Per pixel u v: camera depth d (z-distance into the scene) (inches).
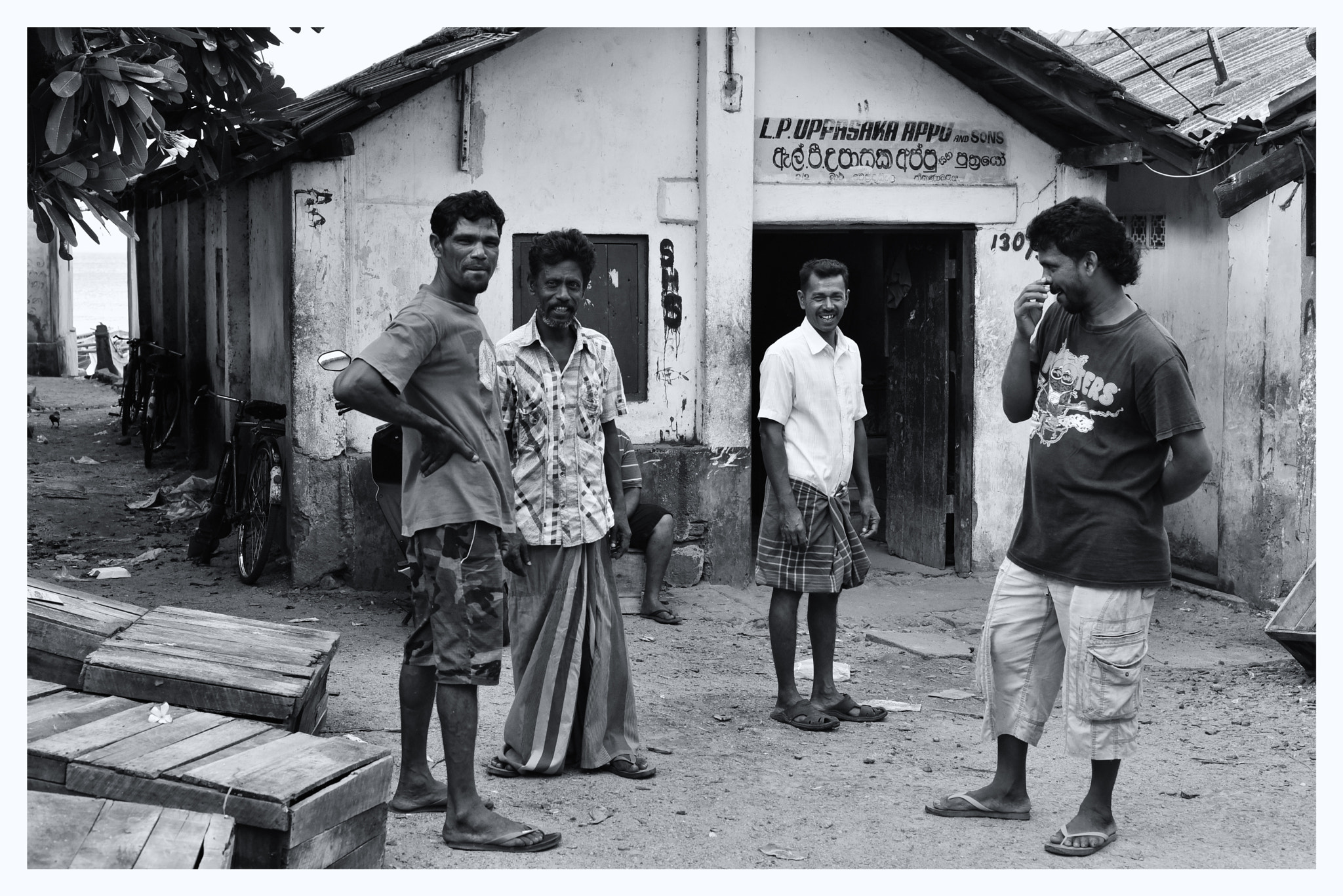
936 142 373.7
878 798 205.5
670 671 281.3
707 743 232.2
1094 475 180.1
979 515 383.6
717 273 359.6
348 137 324.8
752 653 298.7
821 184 367.9
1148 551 179.9
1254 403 347.9
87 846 135.5
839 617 336.8
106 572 349.4
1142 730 245.3
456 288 178.1
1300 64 373.7
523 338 208.2
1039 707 193.3
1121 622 180.1
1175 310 387.5
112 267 5807.1
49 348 989.8
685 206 361.1
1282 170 294.7
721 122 354.9
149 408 584.1
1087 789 211.3
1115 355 178.4
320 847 152.8
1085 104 346.9
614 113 353.7
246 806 147.5
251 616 309.9
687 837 186.2
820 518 240.8
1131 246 179.3
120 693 185.0
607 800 200.5
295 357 331.0
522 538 185.9
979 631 324.8
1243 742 237.5
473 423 177.5
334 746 165.6
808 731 241.0
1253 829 192.9
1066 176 383.6
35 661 193.0
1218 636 322.3
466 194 177.8
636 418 362.9
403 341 169.6
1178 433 173.9
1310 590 286.5
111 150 242.4
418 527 175.0
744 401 363.9
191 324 544.7
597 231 355.6
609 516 213.9
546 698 209.0
